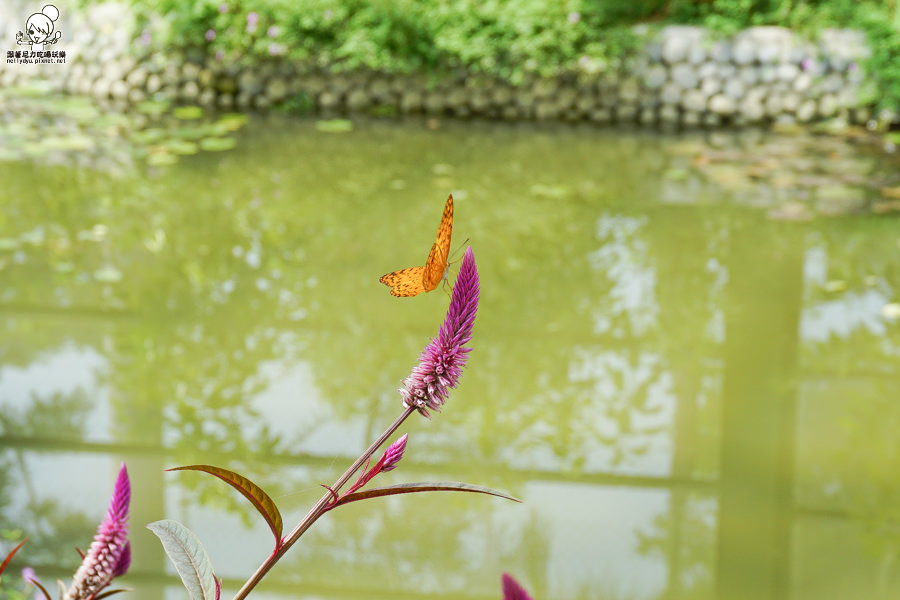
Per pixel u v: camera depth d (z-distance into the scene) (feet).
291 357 14.89
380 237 18.76
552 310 16.34
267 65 27.25
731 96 26.48
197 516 11.48
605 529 11.44
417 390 2.79
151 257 17.89
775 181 21.81
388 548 11.16
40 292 16.49
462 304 2.79
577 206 20.45
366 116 26.94
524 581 10.53
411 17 26.40
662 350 15.23
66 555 10.40
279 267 17.60
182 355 14.84
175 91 27.66
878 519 11.53
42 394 13.70
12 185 20.77
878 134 25.71
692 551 11.02
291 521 11.33
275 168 22.38
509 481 12.26
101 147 23.48
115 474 12.00
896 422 13.38
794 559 10.84
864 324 15.85
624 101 26.84
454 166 22.82
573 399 14.03
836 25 26.76
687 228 19.31
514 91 27.09
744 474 12.40
